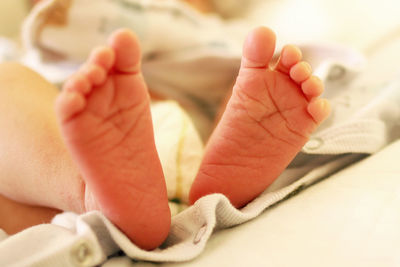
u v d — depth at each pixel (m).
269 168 0.27
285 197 0.28
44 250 0.24
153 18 0.42
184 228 0.26
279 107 0.26
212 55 0.42
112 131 0.24
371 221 0.24
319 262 0.23
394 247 0.22
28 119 0.29
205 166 0.27
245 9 0.63
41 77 0.33
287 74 0.25
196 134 0.33
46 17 0.39
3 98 0.30
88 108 0.23
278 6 0.58
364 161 0.29
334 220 0.24
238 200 0.28
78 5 0.39
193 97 0.45
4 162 0.29
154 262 0.25
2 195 0.31
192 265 0.24
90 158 0.24
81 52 0.40
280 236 0.24
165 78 0.44
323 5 0.55
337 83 0.37
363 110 0.32
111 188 0.24
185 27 0.45
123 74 0.23
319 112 0.26
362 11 0.53
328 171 0.30
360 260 0.22
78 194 0.28
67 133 0.23
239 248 0.24
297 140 0.26
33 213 0.30
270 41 0.25
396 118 0.32
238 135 0.26
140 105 0.24
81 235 0.24
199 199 0.26
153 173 0.25
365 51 0.49
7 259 0.24
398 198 0.25
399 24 0.51
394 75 0.38
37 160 0.28
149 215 0.25
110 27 0.40
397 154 0.28
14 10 0.78
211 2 0.66
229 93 0.41
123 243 0.25
